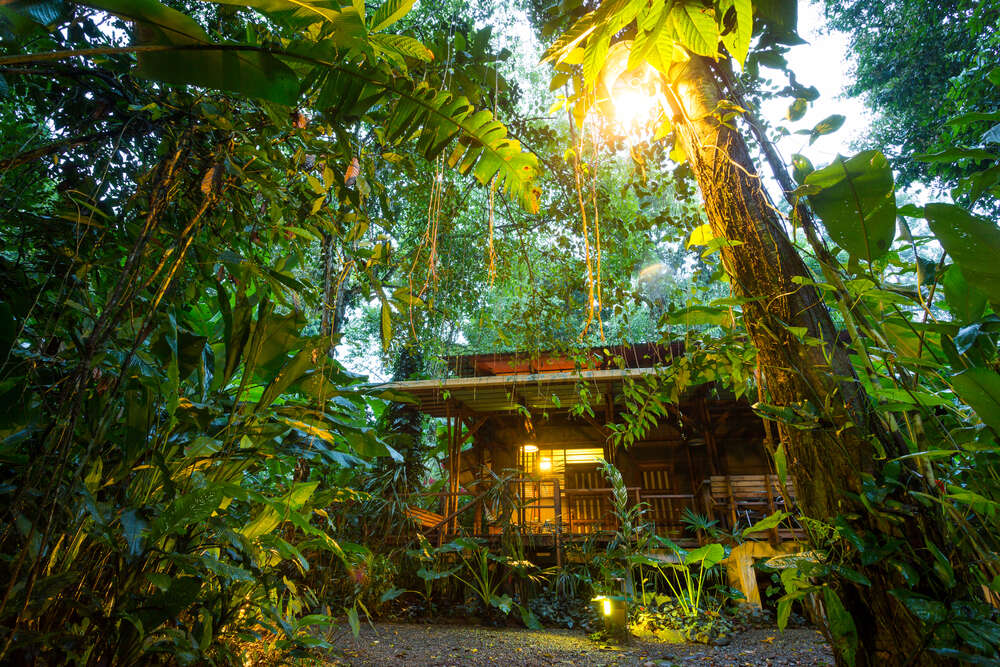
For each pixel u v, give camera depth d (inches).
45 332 65.3
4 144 76.1
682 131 74.9
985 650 40.5
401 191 129.2
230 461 95.0
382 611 231.5
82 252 74.7
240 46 50.8
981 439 46.5
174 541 82.7
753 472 384.8
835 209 54.9
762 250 62.2
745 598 209.6
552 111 79.0
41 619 68.1
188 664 73.0
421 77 76.3
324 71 58.5
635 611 211.0
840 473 52.4
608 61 66.1
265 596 98.6
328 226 81.3
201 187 65.8
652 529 257.1
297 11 47.5
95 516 64.8
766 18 92.4
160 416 85.0
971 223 44.6
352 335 410.9
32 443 62.7
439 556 258.4
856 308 54.5
